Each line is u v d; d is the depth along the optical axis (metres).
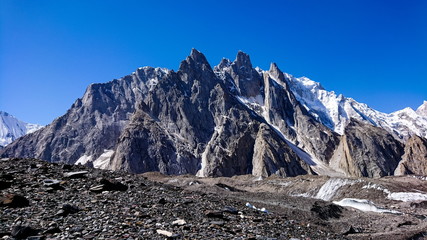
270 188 104.50
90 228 15.34
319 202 60.38
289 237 21.05
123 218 17.59
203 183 90.38
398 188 80.25
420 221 55.47
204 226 18.67
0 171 24.84
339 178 92.00
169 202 23.75
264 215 27.92
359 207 72.69
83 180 25.88
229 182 111.12
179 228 17.47
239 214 25.06
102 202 20.36
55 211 17.31
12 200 17.48
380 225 52.16
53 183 22.77
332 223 49.41
